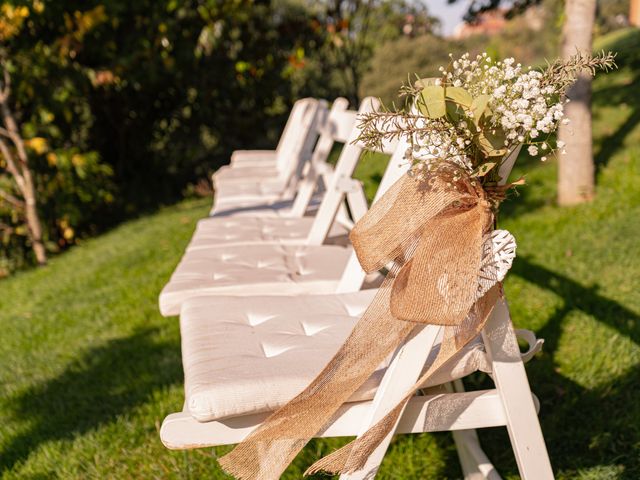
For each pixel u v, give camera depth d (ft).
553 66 4.85
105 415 9.53
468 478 7.18
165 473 7.88
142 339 12.27
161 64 29.07
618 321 9.84
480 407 5.50
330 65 36.86
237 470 5.27
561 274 11.59
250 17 32.32
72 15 26.14
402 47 105.40
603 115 21.61
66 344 12.89
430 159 5.15
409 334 5.18
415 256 4.99
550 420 8.05
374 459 5.27
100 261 19.85
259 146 35.94
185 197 33.27
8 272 25.50
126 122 32.55
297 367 5.40
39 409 10.23
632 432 7.67
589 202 14.79
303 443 5.19
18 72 24.89
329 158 28.37
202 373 5.37
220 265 9.05
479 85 4.97
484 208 5.11
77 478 8.14
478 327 5.08
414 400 5.42
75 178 26.96
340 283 7.82
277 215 13.33
